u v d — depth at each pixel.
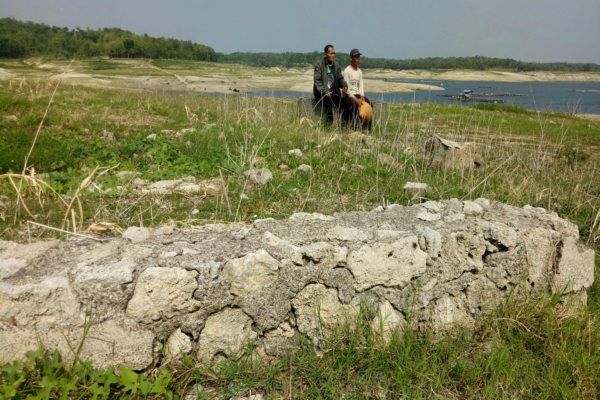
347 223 3.15
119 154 6.50
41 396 2.11
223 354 2.55
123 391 2.27
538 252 3.23
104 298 2.29
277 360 2.65
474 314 3.07
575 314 3.12
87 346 2.29
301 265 2.63
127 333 2.33
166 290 2.35
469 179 5.93
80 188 3.14
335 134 7.50
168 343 2.43
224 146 6.93
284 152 6.91
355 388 2.52
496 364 2.67
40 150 6.07
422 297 2.91
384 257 2.78
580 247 3.42
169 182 5.24
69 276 2.30
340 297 2.74
